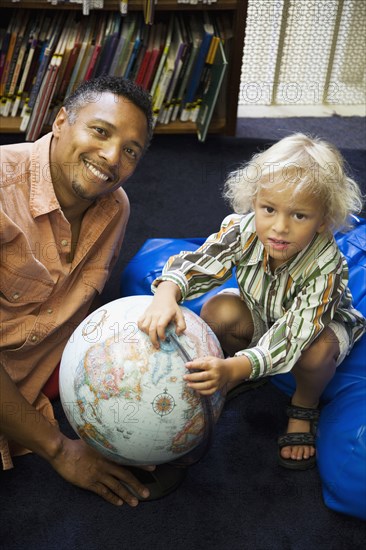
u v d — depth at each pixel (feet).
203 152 9.33
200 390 4.34
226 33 8.97
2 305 5.10
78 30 8.77
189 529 4.86
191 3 8.55
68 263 5.34
